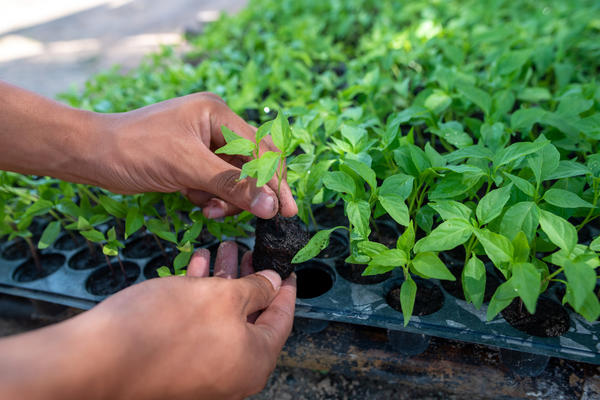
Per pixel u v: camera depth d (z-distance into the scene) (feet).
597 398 1.01
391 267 0.98
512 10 2.54
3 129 1.05
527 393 1.05
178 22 4.70
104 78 2.26
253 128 1.17
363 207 0.97
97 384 0.67
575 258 0.83
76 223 1.24
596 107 1.36
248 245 1.33
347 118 1.42
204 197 1.21
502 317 1.04
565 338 0.97
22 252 1.44
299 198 1.19
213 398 0.80
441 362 1.11
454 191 1.00
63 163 1.09
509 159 0.96
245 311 0.87
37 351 0.64
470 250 1.05
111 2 5.99
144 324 0.74
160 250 1.36
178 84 2.08
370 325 1.14
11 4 6.41
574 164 0.98
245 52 2.56
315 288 1.21
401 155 1.10
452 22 2.22
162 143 1.04
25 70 3.92
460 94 1.44
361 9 3.03
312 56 2.34
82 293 1.25
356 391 1.22
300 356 1.21
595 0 2.48
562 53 1.79
